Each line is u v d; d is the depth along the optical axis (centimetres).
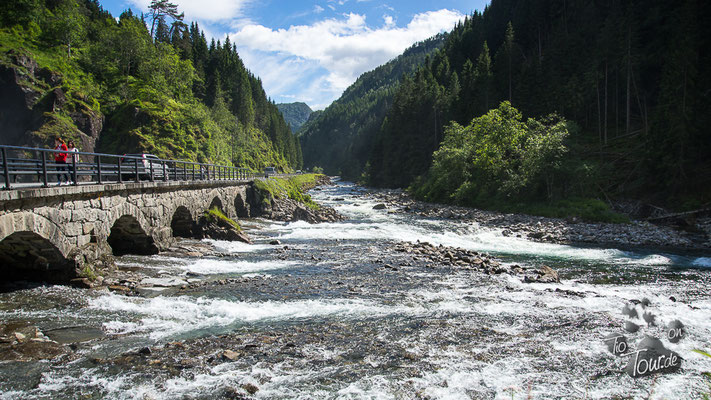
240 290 1319
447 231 3161
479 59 8256
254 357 813
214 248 2100
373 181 10112
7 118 4944
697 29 4469
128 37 7119
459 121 7362
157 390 670
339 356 831
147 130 5569
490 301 1266
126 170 2066
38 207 1066
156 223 1864
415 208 5062
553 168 4234
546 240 2831
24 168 1258
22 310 1009
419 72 10350
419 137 8538
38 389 661
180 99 7888
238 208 3638
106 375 716
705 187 3491
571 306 1220
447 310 1167
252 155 11056
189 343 873
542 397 678
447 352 865
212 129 7331
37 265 1208
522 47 9638
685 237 2853
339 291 1347
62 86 5438
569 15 8706
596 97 6212
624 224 3338
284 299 1236
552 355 855
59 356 783
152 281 1353
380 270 1692
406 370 774
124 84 6625
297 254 2034
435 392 690
